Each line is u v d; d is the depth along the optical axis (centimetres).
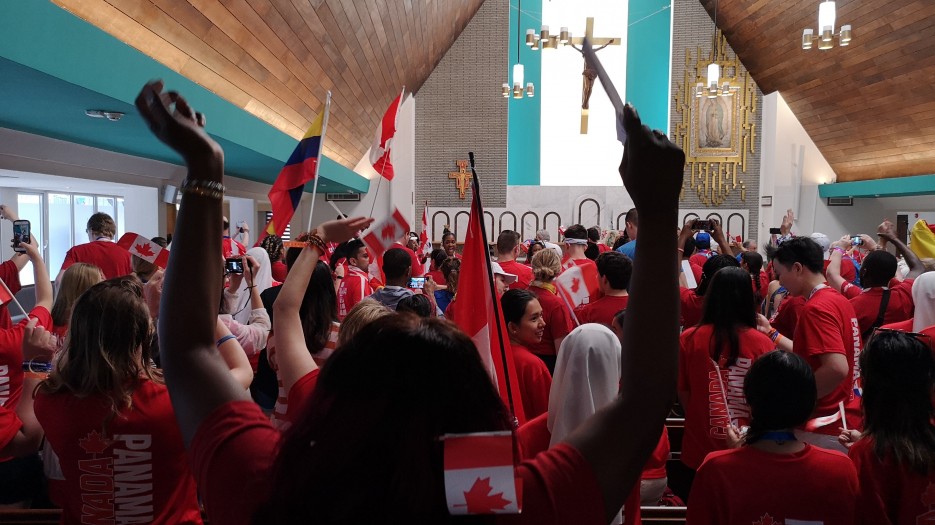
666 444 258
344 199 1670
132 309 169
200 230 82
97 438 165
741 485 176
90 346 166
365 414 63
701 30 1680
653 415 74
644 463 74
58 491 194
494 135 1725
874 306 384
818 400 299
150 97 78
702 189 1706
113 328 166
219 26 554
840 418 290
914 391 181
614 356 184
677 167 73
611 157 1727
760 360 183
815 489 172
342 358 69
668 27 1698
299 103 866
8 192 817
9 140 546
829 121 1544
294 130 927
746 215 1700
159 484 170
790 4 1332
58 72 327
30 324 207
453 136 1727
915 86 1225
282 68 734
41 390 171
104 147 680
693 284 450
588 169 1733
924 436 180
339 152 1284
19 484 266
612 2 1702
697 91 1656
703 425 279
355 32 861
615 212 1716
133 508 168
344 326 219
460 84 1723
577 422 182
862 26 1212
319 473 62
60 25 327
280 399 228
